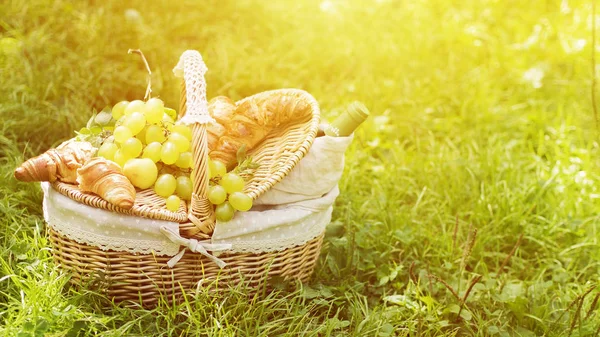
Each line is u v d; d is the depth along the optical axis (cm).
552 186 371
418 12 552
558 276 320
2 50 423
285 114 287
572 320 287
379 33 520
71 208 252
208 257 260
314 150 268
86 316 257
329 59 491
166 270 262
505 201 358
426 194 378
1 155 362
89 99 412
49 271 276
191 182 262
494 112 457
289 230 269
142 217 249
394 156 403
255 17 519
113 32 464
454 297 294
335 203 355
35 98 392
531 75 488
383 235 335
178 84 434
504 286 307
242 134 286
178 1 510
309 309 283
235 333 262
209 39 495
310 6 537
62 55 439
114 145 266
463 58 509
